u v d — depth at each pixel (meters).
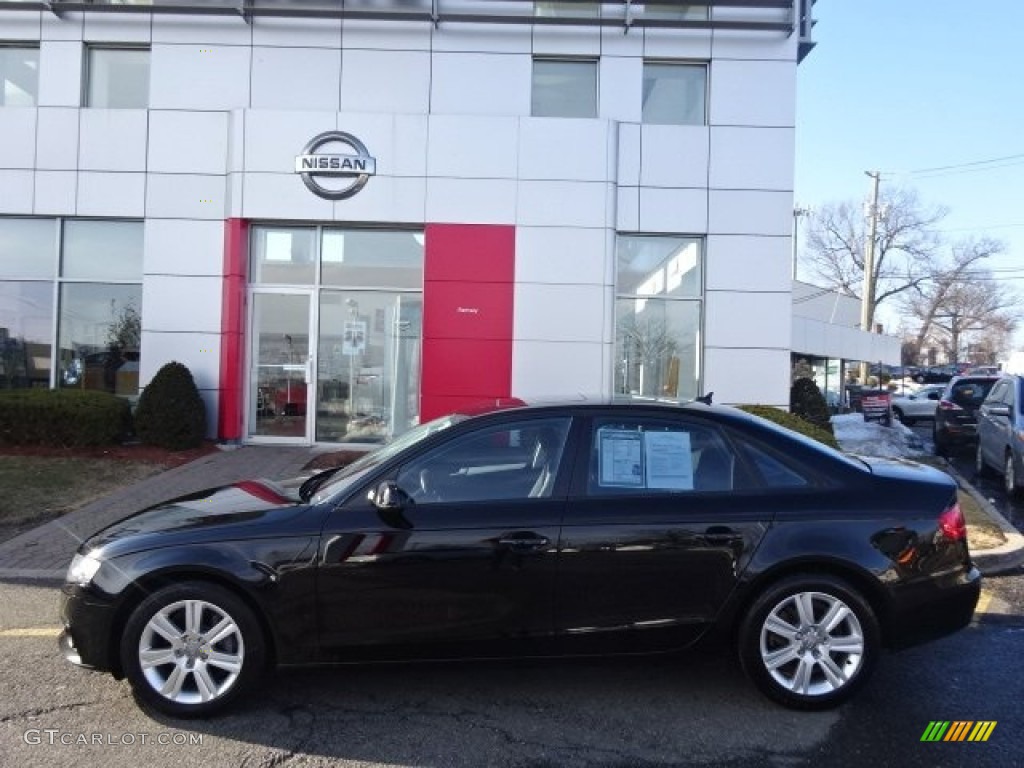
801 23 12.44
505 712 3.95
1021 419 10.09
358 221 11.98
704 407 4.28
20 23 12.12
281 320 12.30
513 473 4.04
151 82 12.04
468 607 3.83
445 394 11.94
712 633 3.92
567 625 3.87
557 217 11.99
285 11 11.87
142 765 3.40
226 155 12.05
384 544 3.81
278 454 11.27
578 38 12.17
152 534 3.90
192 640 3.83
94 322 12.30
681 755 3.53
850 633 3.93
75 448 10.78
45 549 6.91
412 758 3.49
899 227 58.50
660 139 12.15
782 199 12.14
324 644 3.81
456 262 11.98
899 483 4.14
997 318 65.69
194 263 12.02
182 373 11.33
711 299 12.16
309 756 3.50
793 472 4.08
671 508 3.93
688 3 12.13
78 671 4.40
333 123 11.93
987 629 5.26
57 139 12.07
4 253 12.30
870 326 45.34
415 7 12.12
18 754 3.48
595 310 11.99
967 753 3.56
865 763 3.47
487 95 12.13
